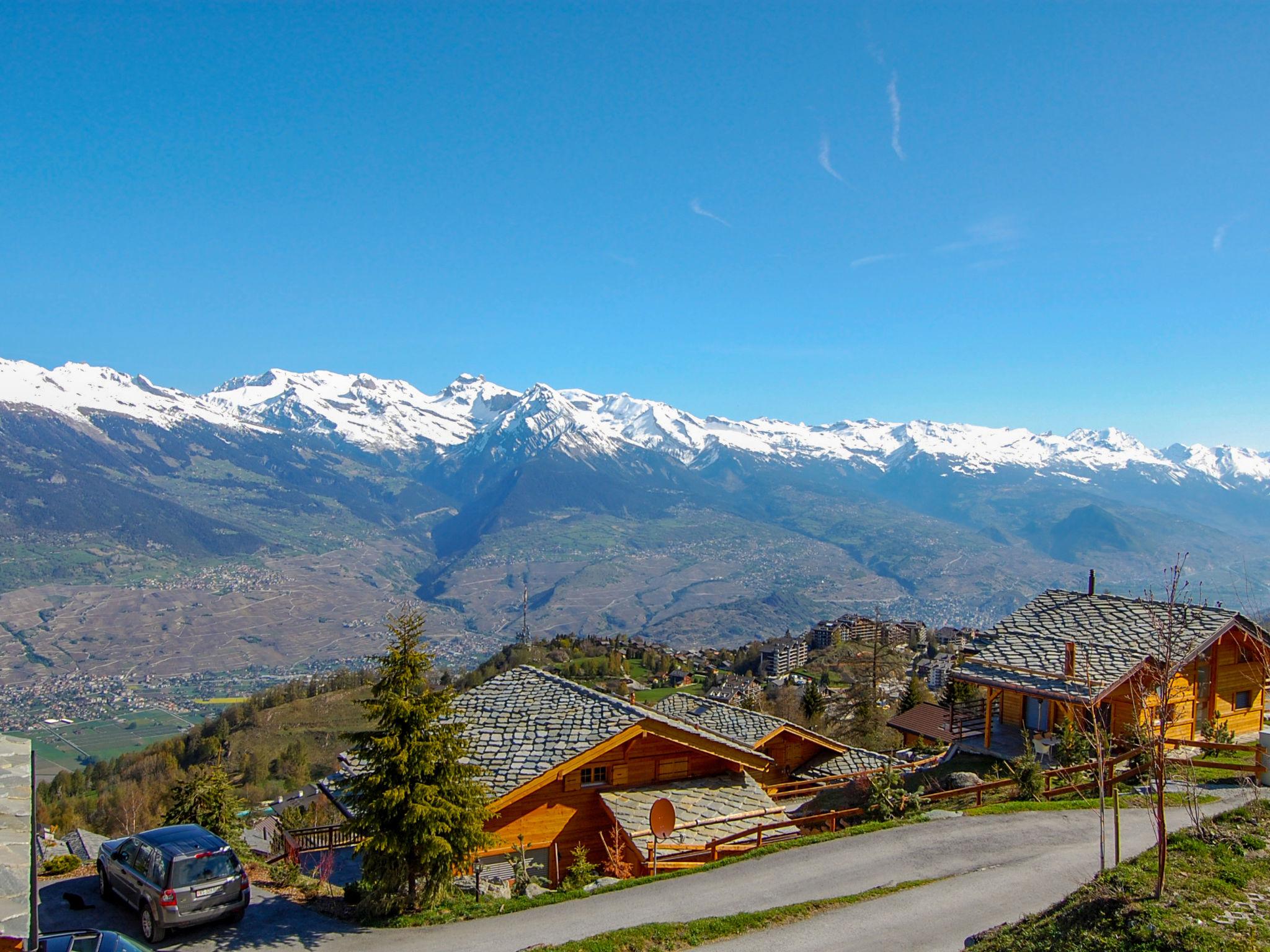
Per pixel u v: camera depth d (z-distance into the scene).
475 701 27.62
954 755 29.81
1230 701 28.80
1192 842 14.81
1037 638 30.83
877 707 59.84
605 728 23.34
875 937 14.75
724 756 24.34
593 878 19.42
